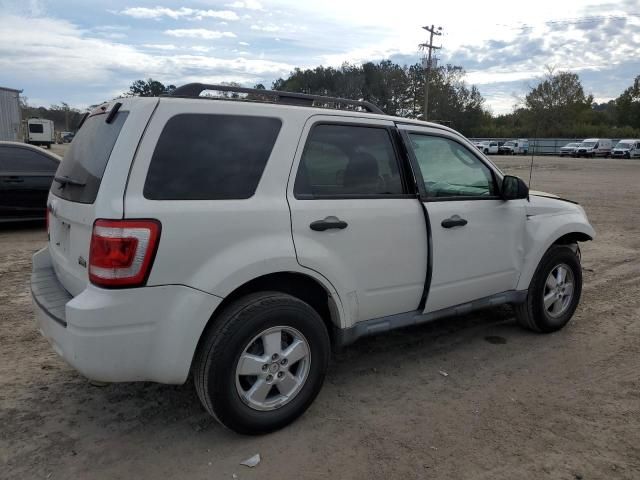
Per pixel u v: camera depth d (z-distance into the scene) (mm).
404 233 3727
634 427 3338
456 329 5066
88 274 2797
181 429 3289
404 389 3838
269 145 3189
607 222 11891
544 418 3443
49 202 3676
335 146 3504
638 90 81250
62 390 3766
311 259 3225
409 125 3949
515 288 4664
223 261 2922
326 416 3451
